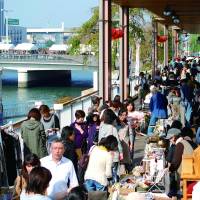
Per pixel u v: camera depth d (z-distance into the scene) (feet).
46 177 28.12
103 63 77.05
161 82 99.19
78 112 49.55
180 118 72.64
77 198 28.53
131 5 94.73
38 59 344.08
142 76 106.52
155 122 69.51
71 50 220.64
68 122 69.21
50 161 33.88
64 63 331.36
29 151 46.42
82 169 42.29
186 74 106.63
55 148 33.71
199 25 153.79
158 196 40.52
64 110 68.49
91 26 210.59
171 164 41.63
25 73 366.63
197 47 269.44
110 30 77.00
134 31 191.11
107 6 76.69
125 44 96.43
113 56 169.48
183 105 73.26
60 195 33.30
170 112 72.84
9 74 487.61
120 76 96.12
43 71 388.37
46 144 47.80
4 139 43.16
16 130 52.26
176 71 138.92
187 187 32.63
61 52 399.03
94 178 40.40
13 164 43.50
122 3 91.86
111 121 47.24
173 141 43.39
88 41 213.05
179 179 41.22
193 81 86.79
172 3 93.30
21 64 350.43
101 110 57.72
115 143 41.04
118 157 44.83
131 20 191.62
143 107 88.07
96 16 209.36
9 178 43.21
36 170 28.19
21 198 28.30
